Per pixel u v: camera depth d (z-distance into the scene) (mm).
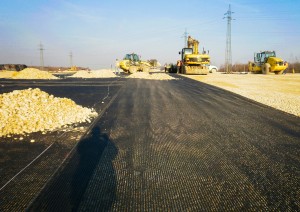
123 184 4020
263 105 11078
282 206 3529
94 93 14586
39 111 7797
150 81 23141
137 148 5633
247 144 5992
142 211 3336
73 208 3365
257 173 4504
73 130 6984
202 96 13570
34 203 3469
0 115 7078
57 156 5129
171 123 7797
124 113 9164
